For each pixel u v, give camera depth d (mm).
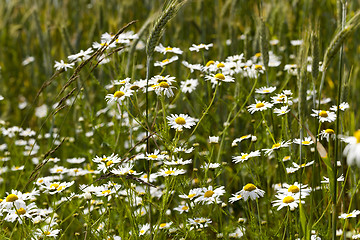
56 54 8570
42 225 3807
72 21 9391
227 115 5688
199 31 7082
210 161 4125
